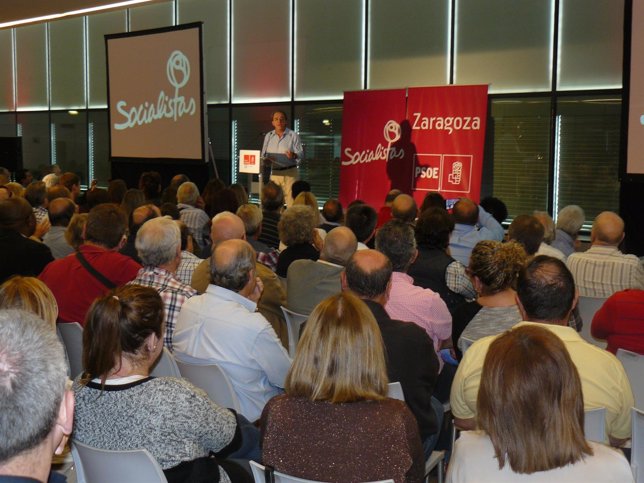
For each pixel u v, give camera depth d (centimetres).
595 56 759
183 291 328
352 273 274
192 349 282
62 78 1311
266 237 568
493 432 162
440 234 398
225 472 219
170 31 1002
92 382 202
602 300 399
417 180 832
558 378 160
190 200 656
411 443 191
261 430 199
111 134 1108
